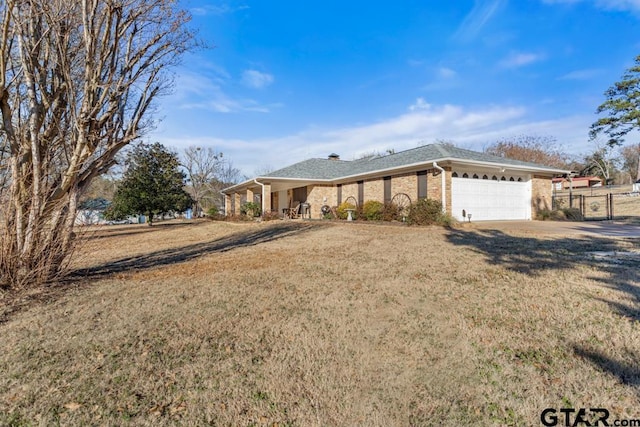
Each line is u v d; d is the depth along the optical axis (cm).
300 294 471
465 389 239
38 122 529
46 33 531
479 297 433
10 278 503
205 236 1441
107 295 486
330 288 496
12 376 263
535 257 662
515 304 402
